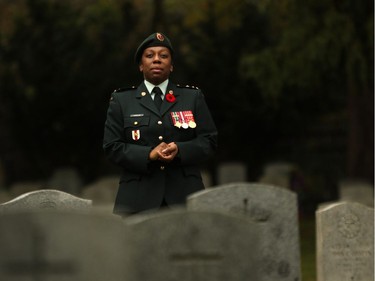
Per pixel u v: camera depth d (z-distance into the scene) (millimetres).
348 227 21406
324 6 39562
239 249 14789
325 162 59656
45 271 13086
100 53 52562
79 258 13117
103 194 39375
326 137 60812
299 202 49719
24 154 56812
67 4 52812
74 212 13133
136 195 16938
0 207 19047
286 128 55312
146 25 52281
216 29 52219
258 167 56906
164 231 14734
